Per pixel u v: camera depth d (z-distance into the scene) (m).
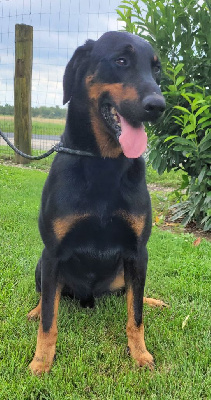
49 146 4.08
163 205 2.16
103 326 1.03
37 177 2.89
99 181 0.87
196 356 0.90
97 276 0.99
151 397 0.77
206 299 1.17
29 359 0.89
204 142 1.64
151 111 0.81
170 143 1.80
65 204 0.87
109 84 0.87
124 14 1.84
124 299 1.15
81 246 0.91
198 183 1.71
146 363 0.89
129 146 0.85
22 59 3.25
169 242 1.63
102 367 0.87
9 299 1.11
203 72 1.74
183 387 0.80
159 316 1.08
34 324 1.00
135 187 0.89
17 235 1.62
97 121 0.88
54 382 0.80
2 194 2.33
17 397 0.75
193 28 1.75
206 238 1.75
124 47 0.87
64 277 1.00
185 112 1.70
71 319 1.04
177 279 1.29
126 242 0.91
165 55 1.74
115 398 0.77
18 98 3.37
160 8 1.73
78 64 0.92
